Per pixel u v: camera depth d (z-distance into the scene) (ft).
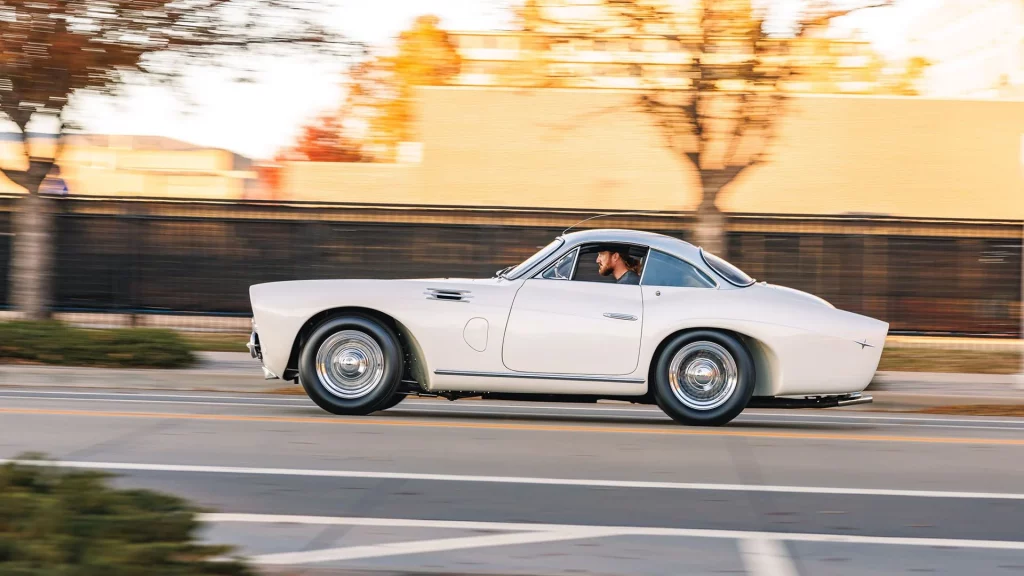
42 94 57.00
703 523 23.97
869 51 58.13
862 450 34.83
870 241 75.05
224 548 16.80
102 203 73.82
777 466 31.42
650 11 55.21
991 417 47.03
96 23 54.80
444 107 99.30
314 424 37.91
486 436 36.11
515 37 60.44
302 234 73.05
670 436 36.91
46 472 19.27
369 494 26.43
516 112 98.89
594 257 40.11
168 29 55.42
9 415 39.19
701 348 38.91
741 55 56.24
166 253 73.51
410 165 100.68
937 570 20.44
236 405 44.19
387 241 72.79
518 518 24.14
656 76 58.03
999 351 70.85
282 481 27.84
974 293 75.15
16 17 54.39
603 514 24.71
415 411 43.39
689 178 97.19
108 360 53.83
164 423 37.81
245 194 124.26
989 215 97.30
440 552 21.01
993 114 97.19
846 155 97.50
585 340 38.55
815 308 39.37
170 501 18.31
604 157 98.22
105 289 73.72
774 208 97.71
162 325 73.72
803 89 66.59
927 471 31.14
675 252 39.83
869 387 49.90
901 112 97.35
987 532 23.58
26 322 55.77
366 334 39.47
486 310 38.78
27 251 62.13
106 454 31.32
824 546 22.08
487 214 73.15
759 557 21.11
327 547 21.17
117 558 15.23
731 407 38.81
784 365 38.73
